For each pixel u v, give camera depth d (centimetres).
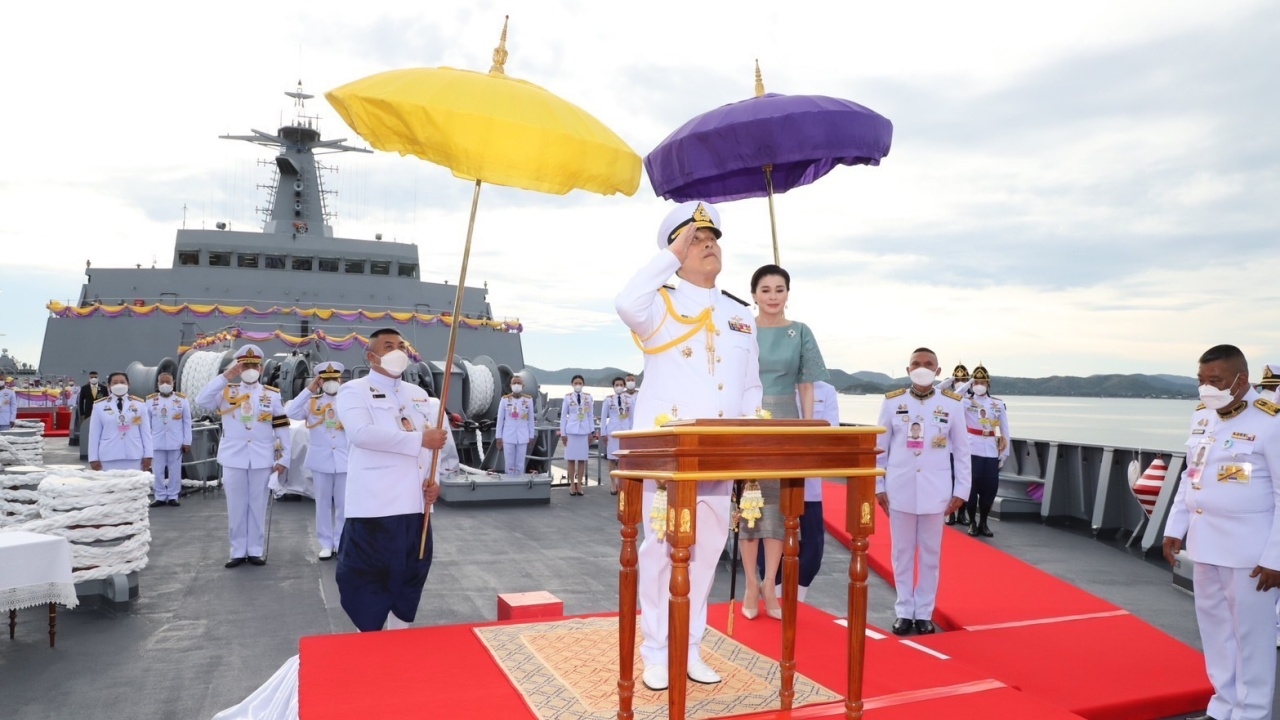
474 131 379
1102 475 1050
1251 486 409
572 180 400
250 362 860
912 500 588
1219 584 423
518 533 1061
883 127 478
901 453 598
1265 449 403
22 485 750
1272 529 390
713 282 370
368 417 488
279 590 755
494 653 387
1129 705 427
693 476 259
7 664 538
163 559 895
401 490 489
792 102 468
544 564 866
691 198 561
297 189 2891
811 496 566
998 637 537
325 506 923
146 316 2445
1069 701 423
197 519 1177
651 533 343
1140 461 994
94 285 2531
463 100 382
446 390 493
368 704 326
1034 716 327
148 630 621
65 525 666
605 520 1178
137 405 1222
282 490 1360
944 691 353
